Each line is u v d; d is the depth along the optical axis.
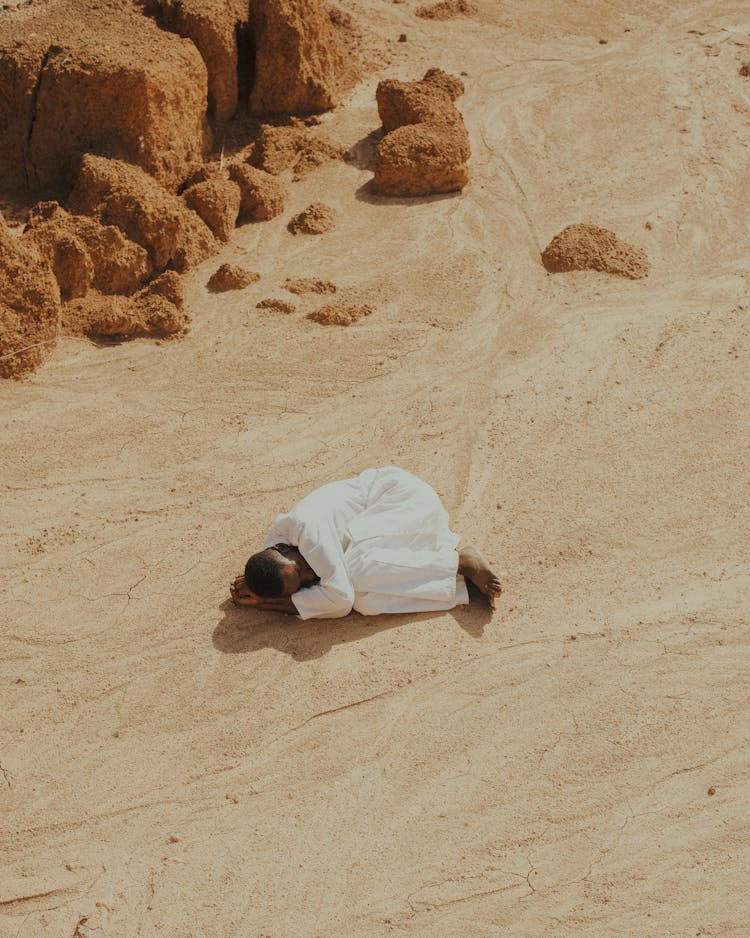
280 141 12.77
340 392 9.35
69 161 11.48
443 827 5.78
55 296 9.85
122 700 6.57
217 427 8.96
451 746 6.23
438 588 7.08
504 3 17.00
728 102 13.98
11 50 11.63
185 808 5.93
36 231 10.19
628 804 5.86
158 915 5.39
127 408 9.18
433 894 5.44
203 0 12.88
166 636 7.01
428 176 12.10
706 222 11.66
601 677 6.62
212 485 8.32
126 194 10.76
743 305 10.34
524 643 6.88
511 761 6.13
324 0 14.95
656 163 12.73
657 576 7.36
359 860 5.62
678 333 9.96
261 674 6.71
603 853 5.61
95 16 12.62
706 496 8.04
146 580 7.45
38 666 6.81
